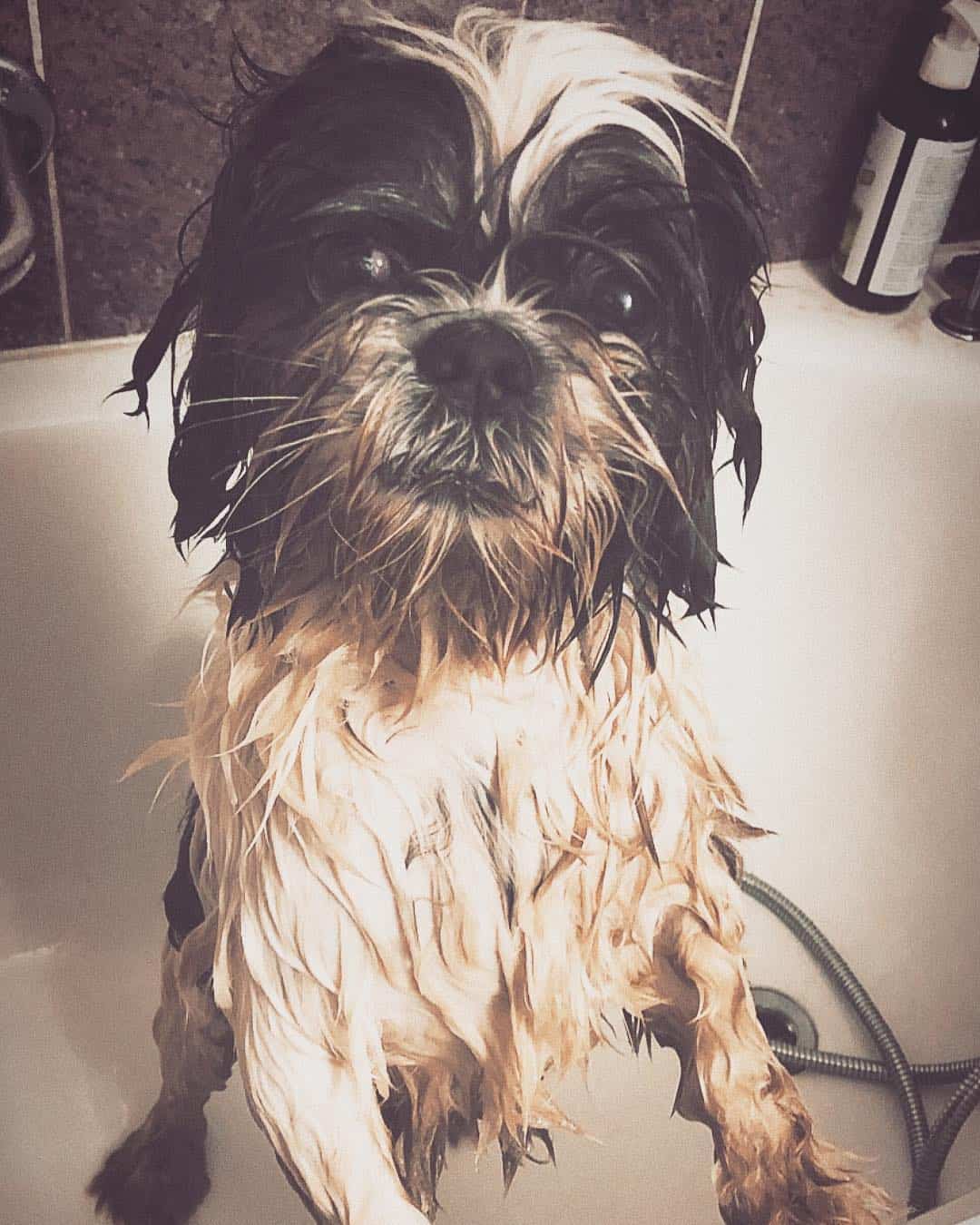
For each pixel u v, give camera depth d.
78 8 0.79
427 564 0.64
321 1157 0.76
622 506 0.65
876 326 1.04
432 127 0.60
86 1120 0.94
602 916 0.79
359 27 0.61
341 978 0.73
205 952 0.81
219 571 0.71
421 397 0.60
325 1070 0.75
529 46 0.61
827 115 1.00
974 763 1.02
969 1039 1.00
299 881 0.71
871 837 1.07
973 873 1.02
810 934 1.06
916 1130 0.96
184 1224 0.90
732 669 1.05
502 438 0.60
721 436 0.69
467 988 0.76
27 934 0.98
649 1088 0.89
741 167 0.64
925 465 1.01
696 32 0.92
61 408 0.87
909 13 0.97
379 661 0.68
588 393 0.61
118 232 0.88
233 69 0.70
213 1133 0.91
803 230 1.06
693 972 0.84
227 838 0.73
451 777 0.71
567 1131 0.88
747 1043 0.87
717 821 0.83
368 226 0.60
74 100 0.82
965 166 0.99
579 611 0.67
